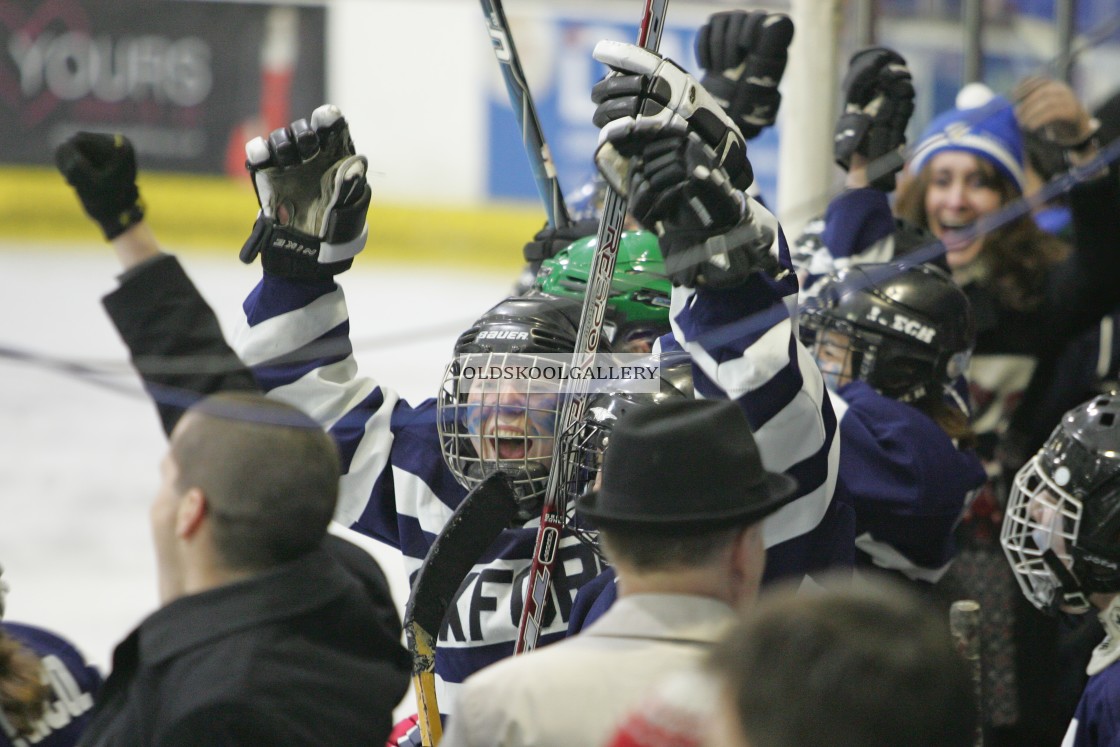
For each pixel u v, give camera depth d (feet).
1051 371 37.06
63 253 105.81
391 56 109.40
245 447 19.15
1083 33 77.05
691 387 24.54
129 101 108.99
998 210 38.58
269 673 18.48
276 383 27.25
